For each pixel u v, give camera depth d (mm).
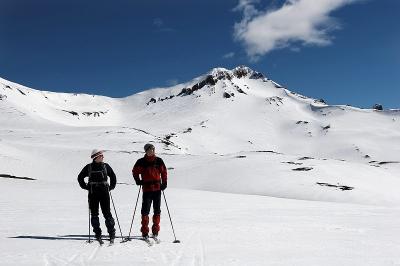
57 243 10344
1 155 92875
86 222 14914
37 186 42281
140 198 29281
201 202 28312
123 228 13812
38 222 14719
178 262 8234
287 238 11672
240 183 72375
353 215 20750
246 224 15016
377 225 15758
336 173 76938
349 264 8195
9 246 9844
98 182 10578
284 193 66000
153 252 9289
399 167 96125
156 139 164125
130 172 90812
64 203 23641
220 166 84750
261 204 28656
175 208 22625
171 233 12414
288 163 83688
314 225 15188
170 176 82625
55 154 105875
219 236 11859
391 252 9570
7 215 16688
